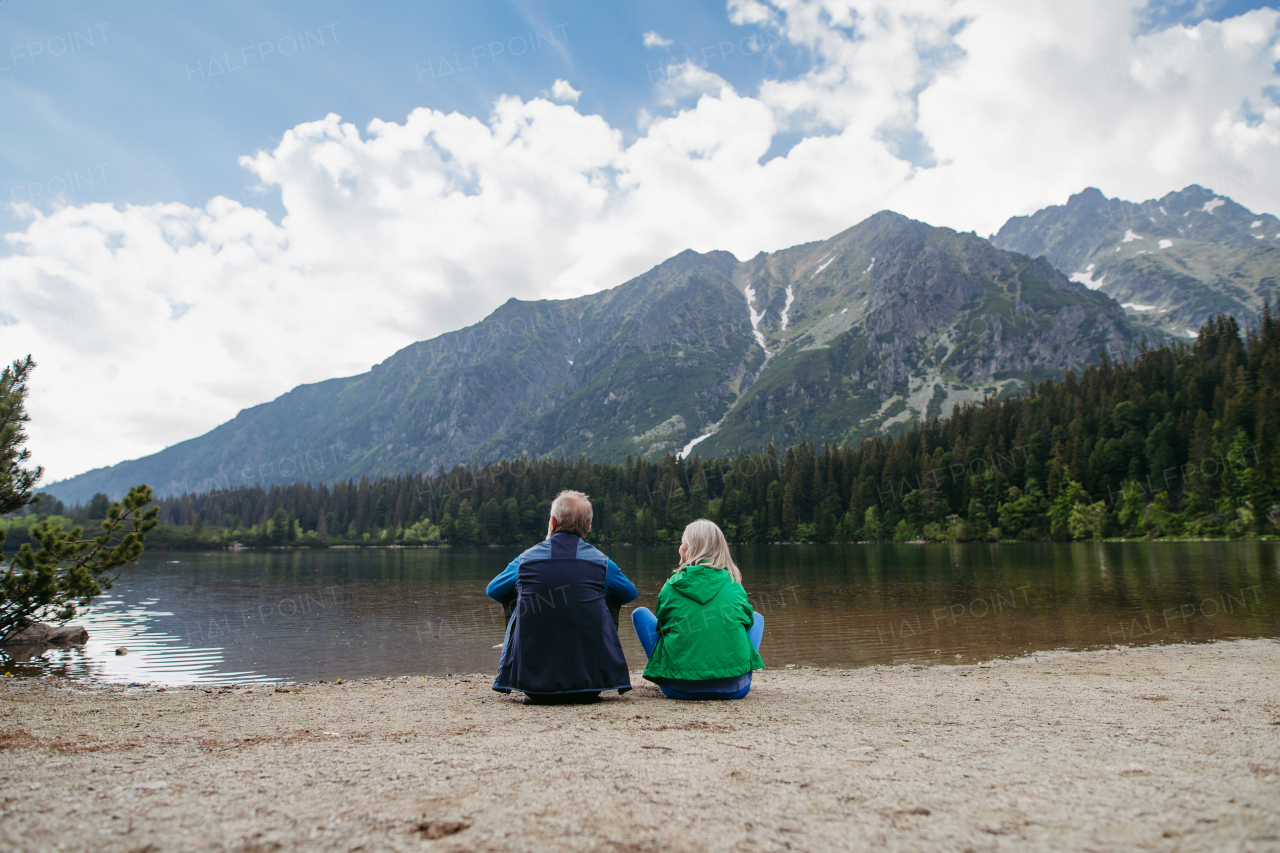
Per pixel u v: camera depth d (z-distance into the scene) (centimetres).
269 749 441
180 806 292
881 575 5456
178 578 6431
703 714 568
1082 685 1010
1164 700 785
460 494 17975
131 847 239
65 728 596
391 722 601
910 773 356
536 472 18075
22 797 303
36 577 1165
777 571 6166
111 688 1195
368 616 3222
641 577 5866
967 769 366
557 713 571
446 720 579
